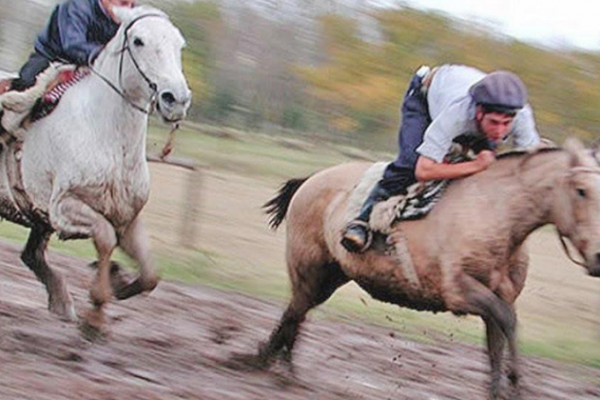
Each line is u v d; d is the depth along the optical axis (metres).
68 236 8.69
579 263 7.91
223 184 24.19
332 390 9.07
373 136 20.95
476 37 18.58
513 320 7.88
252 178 24.47
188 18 24.20
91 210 8.63
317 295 9.20
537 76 17.59
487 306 7.89
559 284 18.66
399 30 19.22
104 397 7.36
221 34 24.16
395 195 8.41
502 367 8.66
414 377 10.43
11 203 9.17
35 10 27.05
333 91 19.69
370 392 9.33
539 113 17.52
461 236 8.00
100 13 8.93
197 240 18.16
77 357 8.47
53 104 8.75
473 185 8.14
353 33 20.03
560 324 15.33
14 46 26.91
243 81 24.78
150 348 9.53
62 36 8.87
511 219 8.00
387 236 8.34
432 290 8.24
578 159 7.81
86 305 11.34
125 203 8.74
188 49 24.23
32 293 11.44
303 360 10.38
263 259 17.53
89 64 8.80
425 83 8.45
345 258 8.66
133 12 8.52
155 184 24.67
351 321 13.52
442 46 18.97
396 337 12.76
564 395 10.77
